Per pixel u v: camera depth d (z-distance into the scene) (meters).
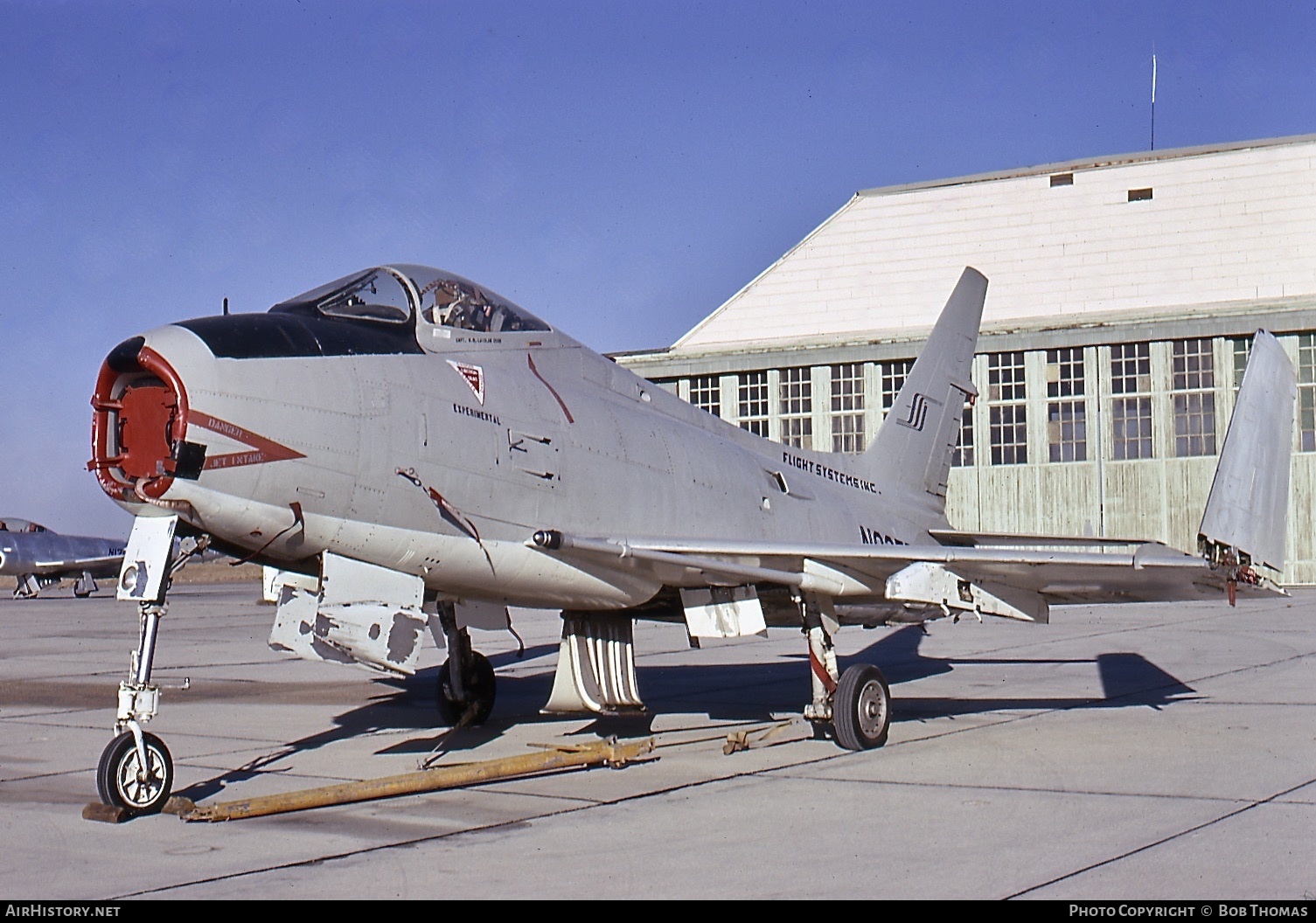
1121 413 35.88
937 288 39.81
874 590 10.75
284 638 8.67
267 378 8.07
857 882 5.89
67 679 16.28
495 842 6.83
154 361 7.70
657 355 41.44
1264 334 10.69
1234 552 9.93
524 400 9.93
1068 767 9.07
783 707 13.16
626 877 6.05
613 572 10.22
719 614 10.71
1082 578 10.29
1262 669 15.92
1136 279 37.72
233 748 10.31
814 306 40.97
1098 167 38.50
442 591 9.79
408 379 8.97
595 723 11.90
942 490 15.66
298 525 8.29
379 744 10.59
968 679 15.47
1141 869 6.05
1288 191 36.53
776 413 39.91
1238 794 7.95
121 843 6.85
